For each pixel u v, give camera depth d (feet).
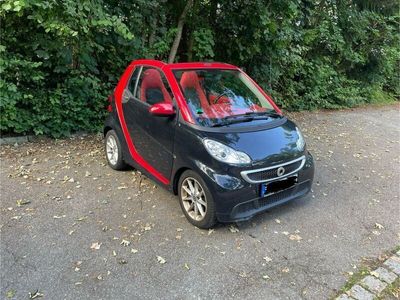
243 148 11.95
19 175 16.12
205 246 11.68
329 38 37.14
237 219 11.85
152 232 12.32
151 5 22.26
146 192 15.12
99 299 9.31
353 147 23.67
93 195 14.73
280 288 9.97
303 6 33.50
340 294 9.82
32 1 16.02
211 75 14.85
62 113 20.99
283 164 12.41
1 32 18.67
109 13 20.84
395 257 11.51
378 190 16.69
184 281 10.09
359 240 12.45
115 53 22.72
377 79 45.29
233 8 25.95
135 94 15.52
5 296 9.25
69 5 16.90
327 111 36.47
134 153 15.53
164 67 14.46
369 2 42.32
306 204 14.84
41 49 19.57
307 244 12.05
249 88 15.39
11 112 19.20
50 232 12.08
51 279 9.93
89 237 11.90
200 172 11.92
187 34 26.48
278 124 13.78
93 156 18.86
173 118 13.16
